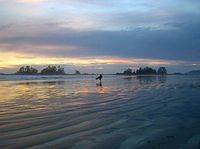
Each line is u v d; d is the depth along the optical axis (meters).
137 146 8.52
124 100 19.56
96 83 46.03
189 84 37.59
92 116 13.28
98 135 9.77
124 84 40.47
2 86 38.66
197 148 8.32
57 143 8.75
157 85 36.28
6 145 8.48
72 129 10.62
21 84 44.81
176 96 21.84
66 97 21.83
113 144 8.71
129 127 11.05
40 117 12.96
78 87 34.94
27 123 11.61
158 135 9.81
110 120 12.34
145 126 11.24
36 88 33.72
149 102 18.41
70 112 14.43
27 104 17.64
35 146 8.41
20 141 8.92
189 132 10.26
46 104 17.59
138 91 26.98
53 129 10.59
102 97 21.62
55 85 40.66
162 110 15.12
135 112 14.48
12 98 21.33
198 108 15.77
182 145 8.60
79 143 8.78
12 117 12.95
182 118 12.89
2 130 10.36
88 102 18.53
